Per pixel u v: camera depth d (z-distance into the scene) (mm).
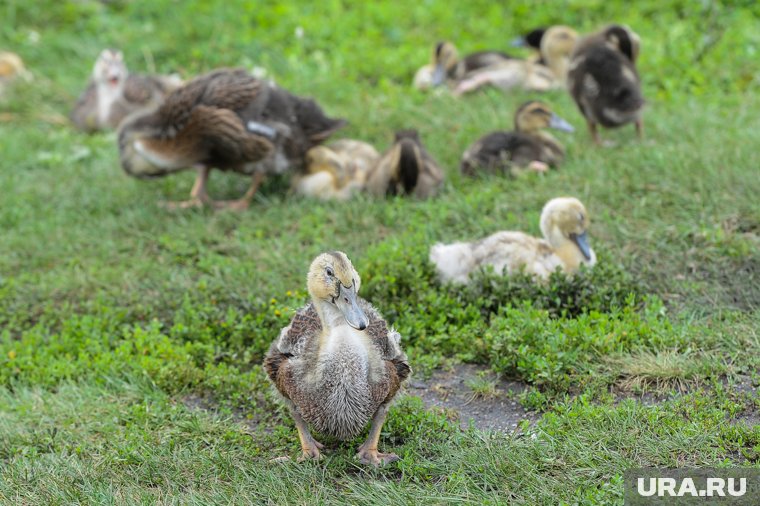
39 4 23672
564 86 19328
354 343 8578
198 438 9570
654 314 10992
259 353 11242
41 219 15352
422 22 22250
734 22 20547
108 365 10906
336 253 8680
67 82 20906
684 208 13344
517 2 22812
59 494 8664
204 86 14500
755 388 9641
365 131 17359
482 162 15250
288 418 9773
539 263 11719
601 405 9547
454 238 13273
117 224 14781
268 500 8430
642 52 19500
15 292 12859
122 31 22500
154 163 14852
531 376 10047
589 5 21906
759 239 12398
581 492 8234
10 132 18922
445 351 10977
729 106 17203
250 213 14852
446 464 8750
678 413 9227
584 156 15555
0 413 10180
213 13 22484
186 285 12594
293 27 21750
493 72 19078
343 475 8781
